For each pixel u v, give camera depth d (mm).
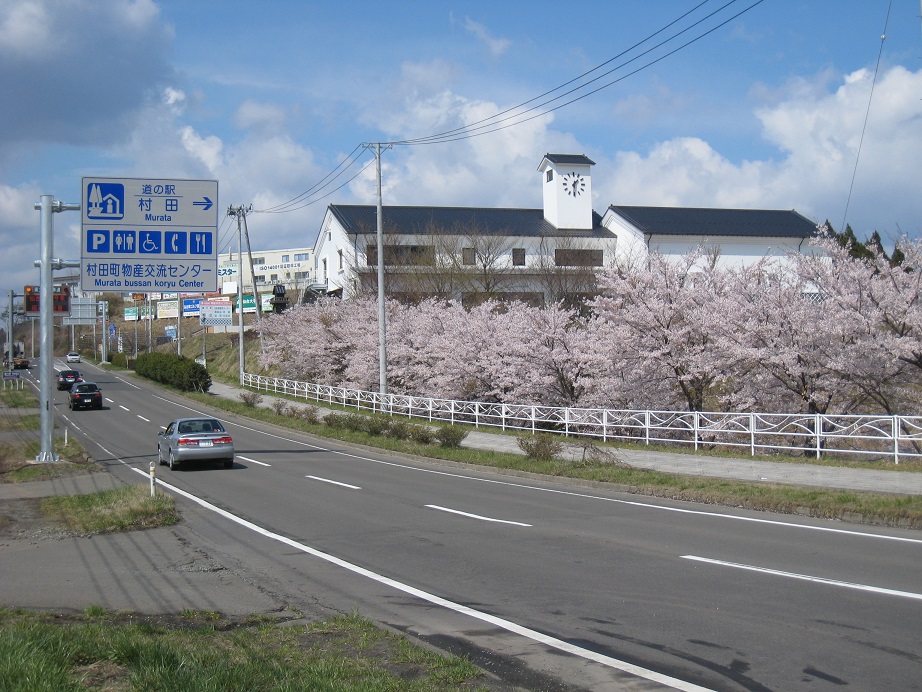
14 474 20922
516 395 30906
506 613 7848
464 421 32656
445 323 37406
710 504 15344
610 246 54094
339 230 57812
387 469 22719
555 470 19656
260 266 128250
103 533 13039
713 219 54156
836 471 17234
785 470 17734
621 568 9703
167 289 22141
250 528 13344
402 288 49781
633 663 6281
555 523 13227
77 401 47844
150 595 8914
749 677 5891
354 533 12680
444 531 12641
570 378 29469
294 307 55188
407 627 7480
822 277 22422
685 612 7680
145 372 70688
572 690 5750
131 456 27297
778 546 10930
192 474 21703
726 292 24922
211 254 22359
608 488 17797
